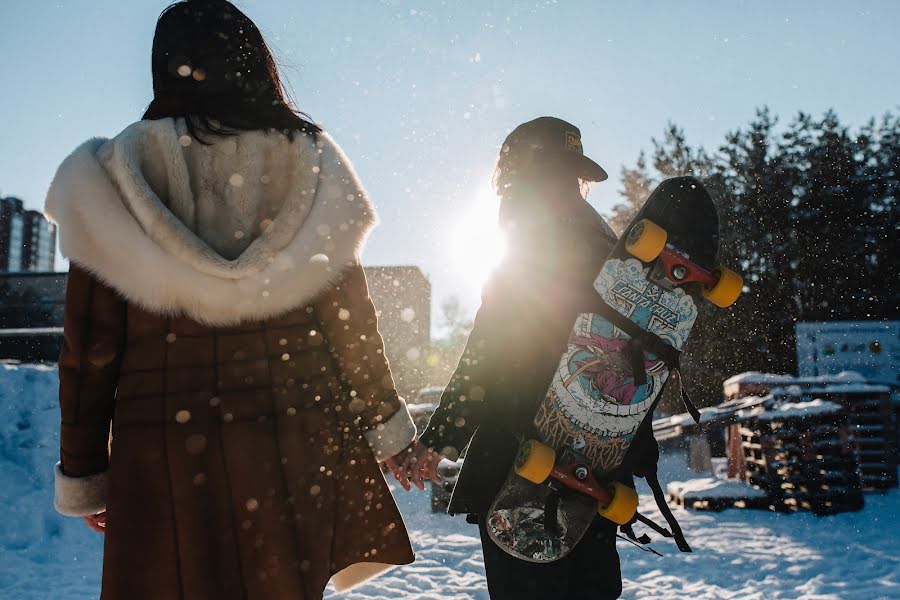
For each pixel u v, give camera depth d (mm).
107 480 1624
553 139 2227
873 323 13133
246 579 1557
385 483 1810
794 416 6914
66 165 1526
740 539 5652
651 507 7438
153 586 1520
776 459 7012
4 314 21234
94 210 1498
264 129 1676
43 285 21344
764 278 23250
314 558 1619
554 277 2014
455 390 2074
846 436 6906
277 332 1632
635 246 1906
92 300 1543
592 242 2059
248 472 1567
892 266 23297
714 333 22047
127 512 1530
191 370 1566
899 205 23344
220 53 1676
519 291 2043
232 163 1643
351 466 1747
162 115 1671
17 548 5184
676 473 10562
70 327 1544
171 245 1518
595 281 1954
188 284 1525
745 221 23844
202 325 1577
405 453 1928
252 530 1564
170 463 1538
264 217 1670
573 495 1968
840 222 23562
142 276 1510
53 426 6590
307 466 1625
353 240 1714
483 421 2086
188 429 1548
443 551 5395
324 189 1690
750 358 22219
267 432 1592
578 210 2143
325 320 1703
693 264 1945
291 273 1608
